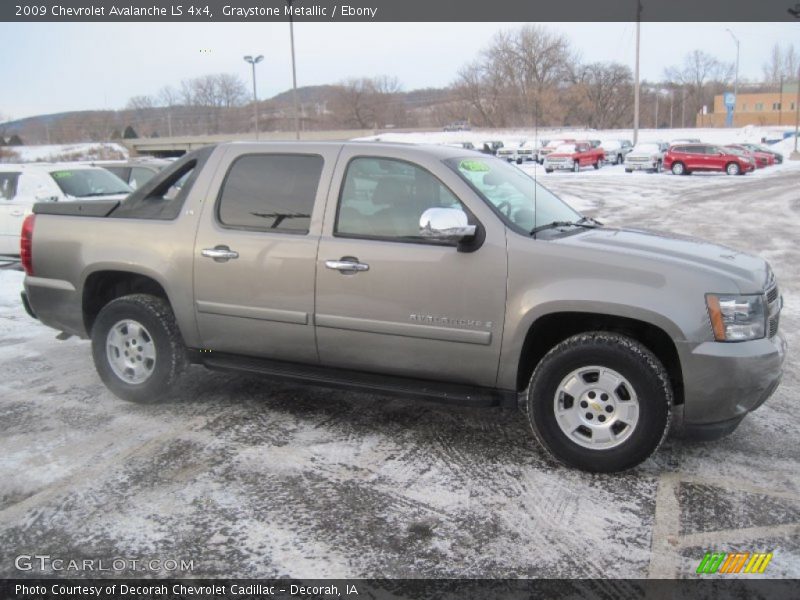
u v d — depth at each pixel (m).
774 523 3.51
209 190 4.89
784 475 4.03
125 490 3.87
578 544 3.32
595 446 4.00
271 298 4.62
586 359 3.94
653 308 3.80
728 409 3.84
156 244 4.96
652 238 4.48
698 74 112.00
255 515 3.59
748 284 3.88
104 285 5.42
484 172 4.61
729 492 3.83
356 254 4.38
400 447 4.42
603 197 25.47
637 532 3.42
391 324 4.32
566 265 3.97
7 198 10.69
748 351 3.79
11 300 8.79
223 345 4.90
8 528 3.48
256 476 4.02
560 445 4.05
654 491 3.84
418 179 4.36
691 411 3.86
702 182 32.81
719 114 105.62
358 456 4.29
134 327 5.09
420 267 4.21
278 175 4.73
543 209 4.68
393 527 3.47
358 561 3.19
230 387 5.59
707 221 17.34
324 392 5.47
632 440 3.90
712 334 3.78
